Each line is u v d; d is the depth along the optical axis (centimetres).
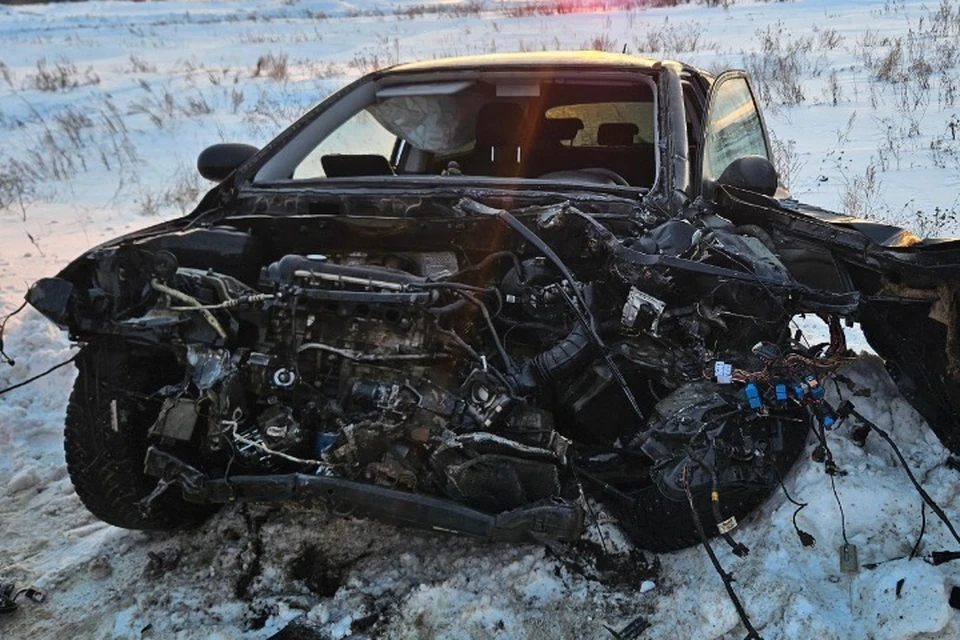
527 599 308
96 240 825
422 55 1802
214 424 301
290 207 366
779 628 276
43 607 327
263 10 3400
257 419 304
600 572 318
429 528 288
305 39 2319
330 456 291
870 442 339
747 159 360
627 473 325
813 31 1702
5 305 625
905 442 342
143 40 2505
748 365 305
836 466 317
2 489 418
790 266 340
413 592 310
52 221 899
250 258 340
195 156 1178
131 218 907
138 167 1134
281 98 1488
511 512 284
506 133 440
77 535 375
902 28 1678
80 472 338
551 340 318
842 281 320
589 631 295
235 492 296
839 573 296
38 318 588
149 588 331
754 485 298
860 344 523
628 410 320
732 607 283
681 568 314
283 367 301
